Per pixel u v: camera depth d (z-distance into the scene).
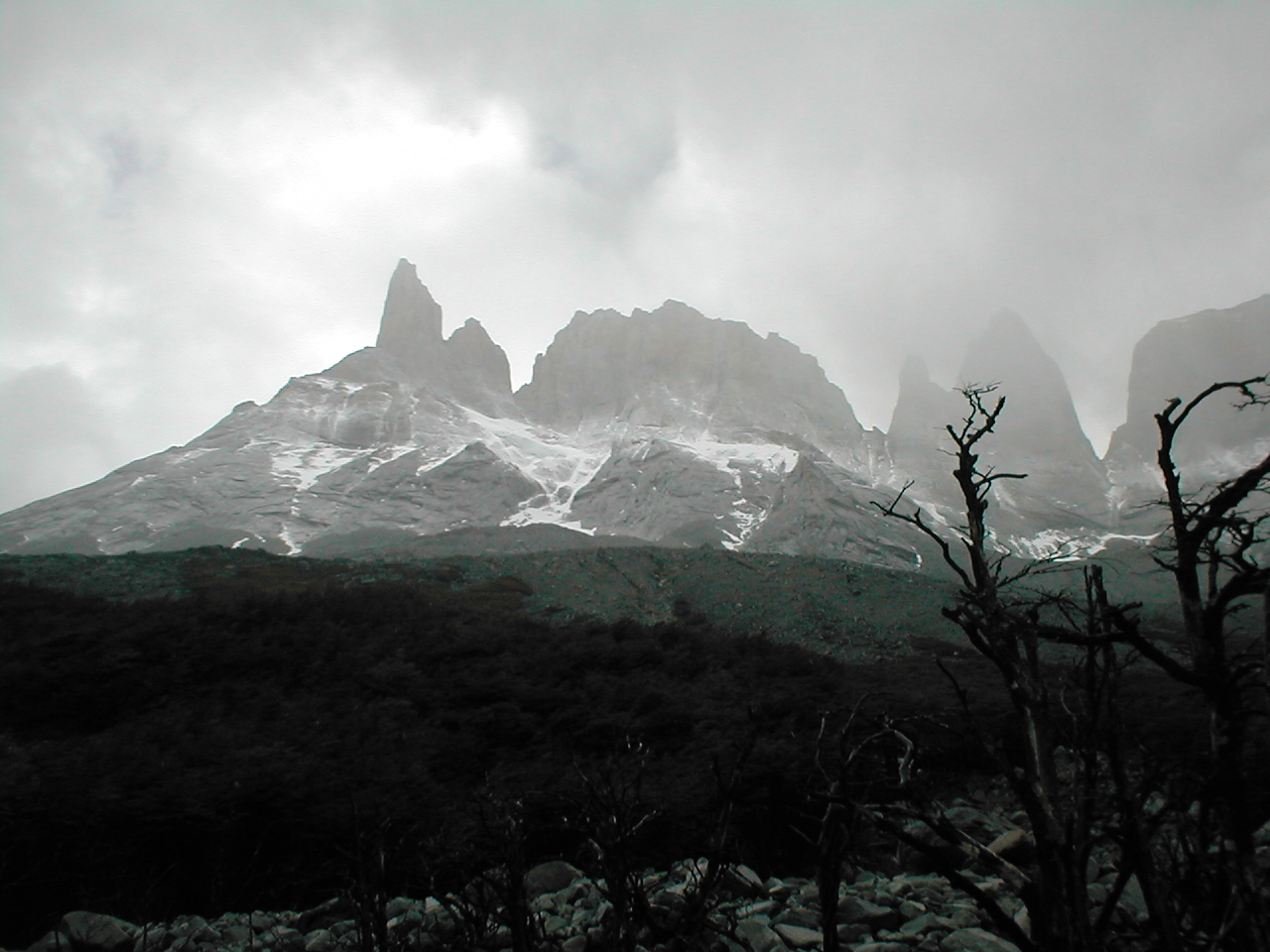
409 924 9.95
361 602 38.25
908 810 6.47
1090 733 6.13
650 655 31.36
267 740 20.38
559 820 13.33
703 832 13.25
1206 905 6.25
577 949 8.80
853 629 44.38
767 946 8.97
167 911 12.39
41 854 13.20
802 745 19.31
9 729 21.58
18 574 45.84
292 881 13.09
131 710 23.25
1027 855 11.91
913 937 9.49
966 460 7.16
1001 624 6.32
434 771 19.33
